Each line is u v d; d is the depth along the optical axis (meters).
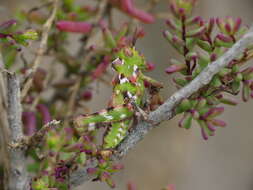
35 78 0.38
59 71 0.47
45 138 0.30
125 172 0.72
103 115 0.29
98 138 0.43
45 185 0.29
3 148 0.32
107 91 0.71
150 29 0.72
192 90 0.29
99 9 0.39
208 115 0.30
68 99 0.39
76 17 0.38
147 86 0.30
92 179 0.32
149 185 0.73
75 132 0.30
